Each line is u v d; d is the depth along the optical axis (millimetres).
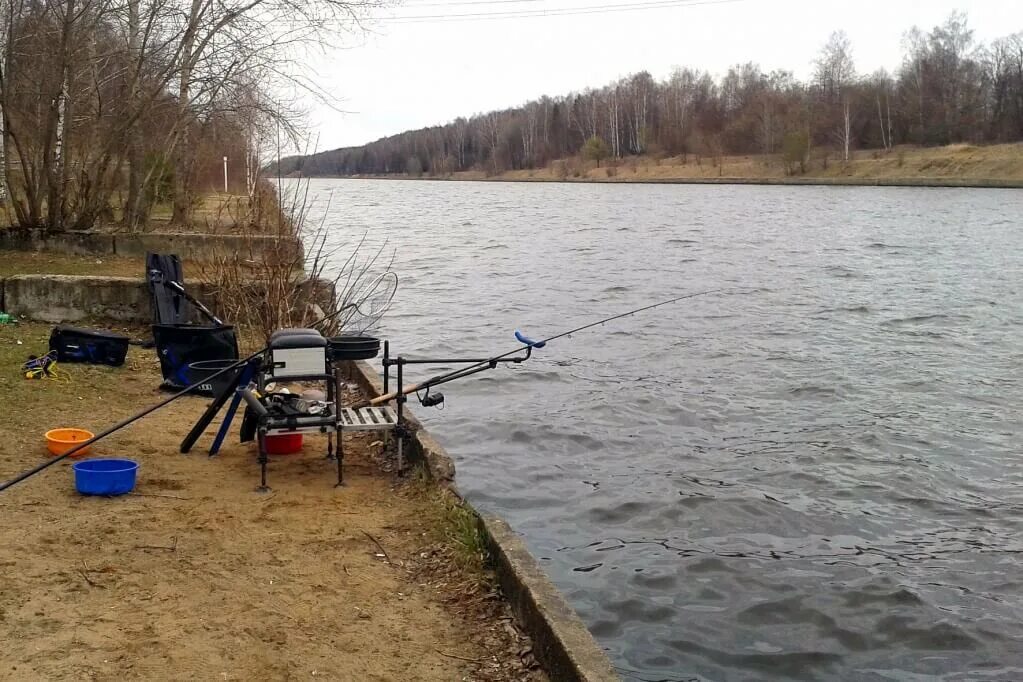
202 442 7039
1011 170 70750
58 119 15367
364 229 40750
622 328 16391
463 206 62062
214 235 15695
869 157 84438
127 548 4973
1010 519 7656
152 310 10625
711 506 7742
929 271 25562
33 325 10500
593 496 7926
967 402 11414
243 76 16703
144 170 17547
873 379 12539
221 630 4203
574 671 3789
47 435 6469
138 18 15188
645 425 10164
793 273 25141
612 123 111375
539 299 20188
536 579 4508
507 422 10055
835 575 6520
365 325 15484
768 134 92875
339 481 6168
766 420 10469
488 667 4098
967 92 86562
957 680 5309
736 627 5797
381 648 4180
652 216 49219
